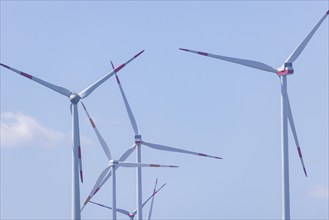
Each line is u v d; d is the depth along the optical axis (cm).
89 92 8862
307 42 9369
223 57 9350
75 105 8850
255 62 9212
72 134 8819
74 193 8719
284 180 9106
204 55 9256
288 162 9119
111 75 9062
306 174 9700
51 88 8844
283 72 9175
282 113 9206
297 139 9656
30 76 8869
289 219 9038
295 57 9300
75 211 8688
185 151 12394
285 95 9194
